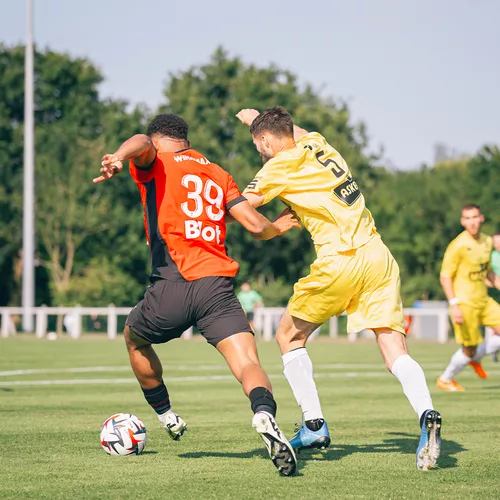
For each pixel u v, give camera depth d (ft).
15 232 364.17
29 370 111.86
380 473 38.83
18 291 373.61
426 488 35.35
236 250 370.94
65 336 246.27
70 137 364.99
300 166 43.78
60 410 65.82
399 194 364.38
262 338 240.12
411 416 62.34
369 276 42.98
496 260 87.20
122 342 200.64
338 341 229.86
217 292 39.37
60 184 348.79
